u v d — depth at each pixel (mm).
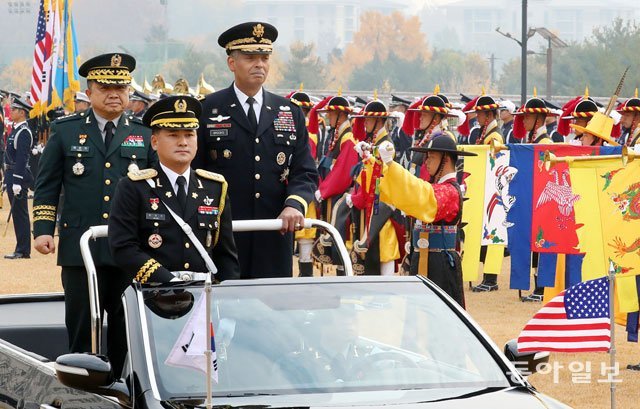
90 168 10781
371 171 15164
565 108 20375
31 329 10469
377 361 7270
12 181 24078
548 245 13992
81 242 9055
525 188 14141
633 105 18688
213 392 6914
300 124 11086
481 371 7293
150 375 6922
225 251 9156
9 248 25641
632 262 13188
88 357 6949
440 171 12977
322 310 7586
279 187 10961
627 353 14203
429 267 13102
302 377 7094
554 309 9422
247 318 7457
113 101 10773
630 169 13180
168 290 7688
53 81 30766
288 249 11000
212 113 10906
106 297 10609
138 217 8781
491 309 17531
